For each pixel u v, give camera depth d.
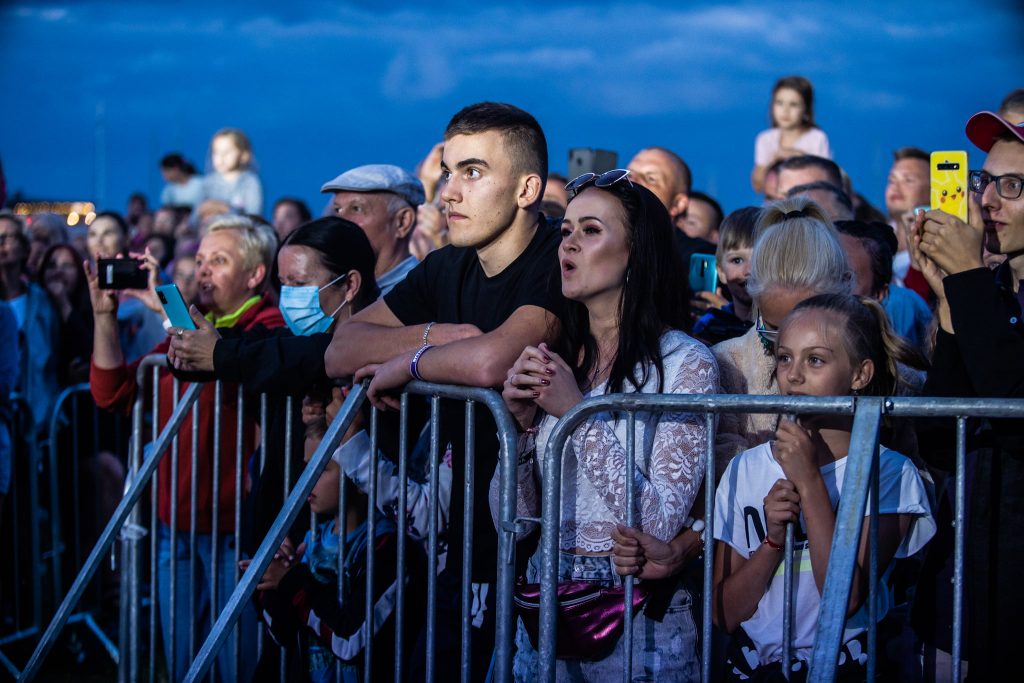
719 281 4.80
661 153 6.09
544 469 2.82
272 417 4.12
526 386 2.92
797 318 2.92
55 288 7.14
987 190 2.81
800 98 8.70
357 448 3.61
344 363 3.51
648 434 2.94
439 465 3.53
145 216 12.57
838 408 2.56
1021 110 4.24
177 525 4.62
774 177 5.95
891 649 3.22
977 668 2.76
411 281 3.65
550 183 6.09
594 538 2.92
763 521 2.89
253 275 5.13
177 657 4.77
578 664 2.93
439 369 3.14
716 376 2.96
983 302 2.65
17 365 5.93
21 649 5.99
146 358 4.84
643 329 2.96
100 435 6.48
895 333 3.00
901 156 6.60
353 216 4.88
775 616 2.83
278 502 4.02
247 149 11.83
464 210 3.26
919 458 3.10
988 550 2.75
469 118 3.26
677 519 2.82
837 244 3.24
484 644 3.29
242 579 3.50
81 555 6.37
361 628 3.50
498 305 3.31
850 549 2.42
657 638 2.89
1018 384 2.60
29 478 6.06
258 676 3.92
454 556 3.36
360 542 3.64
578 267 2.98
